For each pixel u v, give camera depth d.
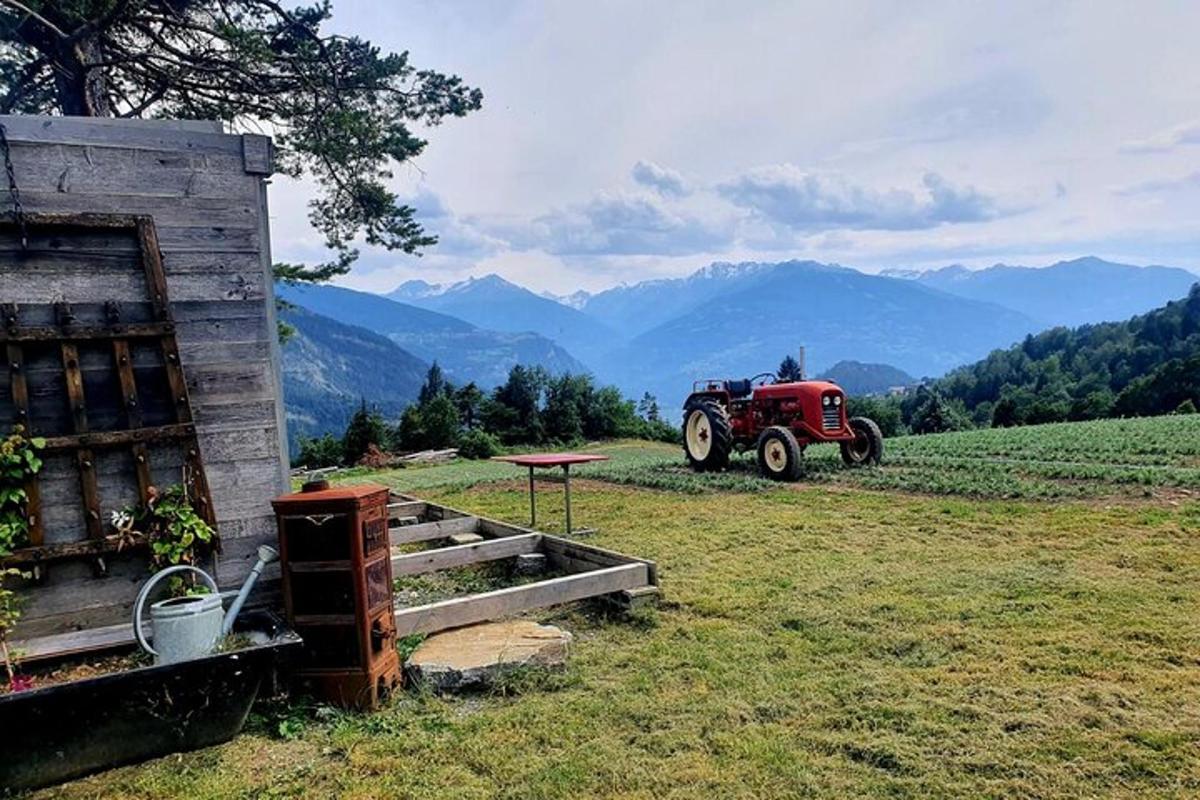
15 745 2.47
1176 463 9.39
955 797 2.32
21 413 2.92
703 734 2.79
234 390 3.42
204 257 3.37
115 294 3.14
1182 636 3.51
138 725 2.66
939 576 4.71
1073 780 2.37
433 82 11.12
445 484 11.81
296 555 3.12
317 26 10.84
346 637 3.11
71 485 3.02
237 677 2.82
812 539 5.96
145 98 10.65
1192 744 2.55
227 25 9.45
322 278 12.63
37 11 8.45
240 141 3.44
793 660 3.48
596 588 4.29
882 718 2.85
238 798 2.48
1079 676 3.13
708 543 5.99
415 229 12.17
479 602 3.89
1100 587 4.30
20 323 2.96
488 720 2.99
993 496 7.44
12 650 2.80
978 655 3.41
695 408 10.88
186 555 3.16
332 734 2.91
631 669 3.47
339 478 15.01
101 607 3.06
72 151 3.10
